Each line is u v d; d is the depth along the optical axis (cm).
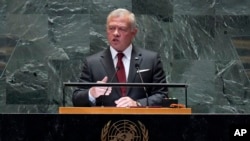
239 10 2531
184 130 1155
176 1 2516
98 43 2478
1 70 2448
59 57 2467
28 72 2458
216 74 2508
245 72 2509
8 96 2445
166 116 1158
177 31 2512
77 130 1152
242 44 2523
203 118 1155
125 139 1153
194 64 2506
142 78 1730
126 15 1761
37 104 2450
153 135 1155
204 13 2522
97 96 1550
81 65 2467
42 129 1150
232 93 2502
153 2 2506
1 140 1144
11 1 2470
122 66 1744
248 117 1153
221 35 2522
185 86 1427
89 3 2486
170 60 2498
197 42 2514
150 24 2500
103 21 2483
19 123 1148
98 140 1153
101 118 1155
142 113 1213
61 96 2452
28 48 2462
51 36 2472
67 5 2481
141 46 2486
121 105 1536
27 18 2470
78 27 2480
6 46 2458
